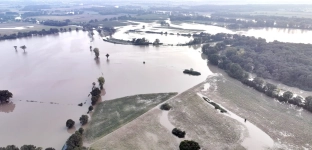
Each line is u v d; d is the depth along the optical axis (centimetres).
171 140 8156
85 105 10706
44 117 9688
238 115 9875
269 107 10638
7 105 10712
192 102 10800
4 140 8225
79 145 7394
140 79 13825
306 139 8375
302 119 9662
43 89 12388
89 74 14650
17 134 8562
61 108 10425
